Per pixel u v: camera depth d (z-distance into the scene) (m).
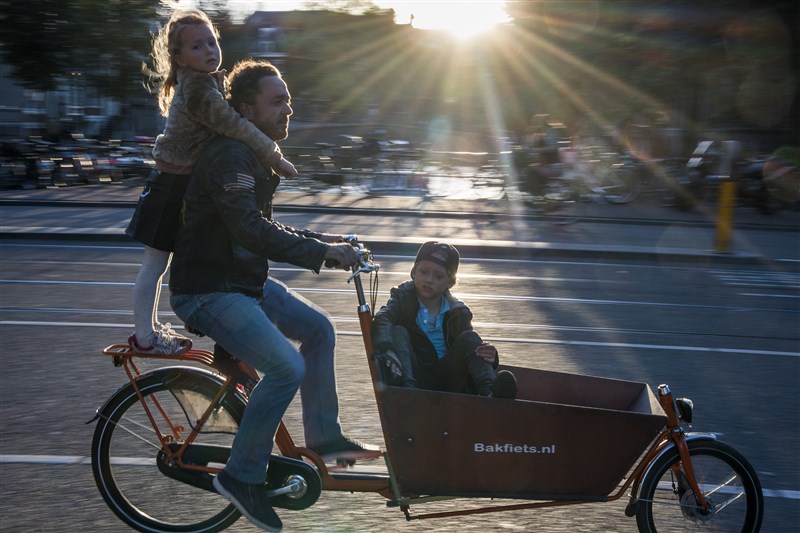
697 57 29.17
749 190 20.05
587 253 13.77
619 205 21.08
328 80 54.47
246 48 37.75
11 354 7.06
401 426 3.55
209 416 3.83
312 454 3.75
